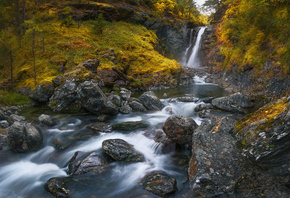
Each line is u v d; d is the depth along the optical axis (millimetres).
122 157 5262
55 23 18688
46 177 4812
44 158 5676
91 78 11609
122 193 4129
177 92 14328
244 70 13656
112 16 23562
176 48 31938
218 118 5680
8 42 11734
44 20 19016
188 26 35562
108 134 6887
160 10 32281
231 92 13617
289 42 9656
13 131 5703
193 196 3846
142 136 6477
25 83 11797
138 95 13578
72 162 5191
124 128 7148
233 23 15836
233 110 8852
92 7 22203
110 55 15867
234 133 4918
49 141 6480
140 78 16203
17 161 5504
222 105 9211
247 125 4715
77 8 21859
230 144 4578
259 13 12156
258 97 11016
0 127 7262
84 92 8688
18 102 10406
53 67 12984
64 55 14297
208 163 4113
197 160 4238
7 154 5684
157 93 14117
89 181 4504
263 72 11906
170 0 35188
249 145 4219
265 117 4398
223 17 25922
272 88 10719
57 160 5551
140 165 5094
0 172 5012
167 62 18562
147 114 9164
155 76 16453
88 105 8734
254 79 12398
